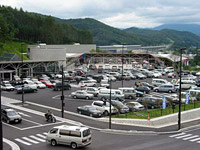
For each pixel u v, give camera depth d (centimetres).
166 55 11550
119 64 11456
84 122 3569
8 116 3441
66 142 2512
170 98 4481
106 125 3456
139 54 11338
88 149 2462
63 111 4106
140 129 3300
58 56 9506
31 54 9738
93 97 5303
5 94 5547
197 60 13312
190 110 4175
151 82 7212
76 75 8412
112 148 2503
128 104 4209
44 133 3019
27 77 7488
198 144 2738
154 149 2508
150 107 4381
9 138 2827
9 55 8106
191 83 6581
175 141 2838
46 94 5588
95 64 11488
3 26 13700
